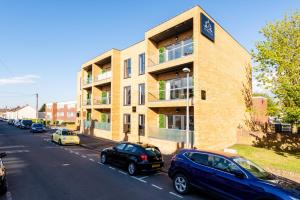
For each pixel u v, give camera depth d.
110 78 25.20
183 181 8.12
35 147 18.69
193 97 15.24
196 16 15.40
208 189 7.35
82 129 32.62
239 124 20.98
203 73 15.64
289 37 18.78
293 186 6.33
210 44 16.77
